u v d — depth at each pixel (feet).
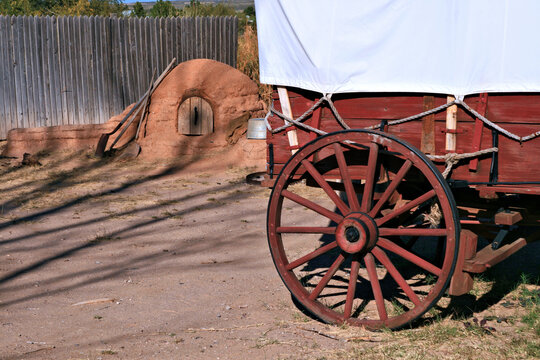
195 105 45.60
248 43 59.06
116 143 46.24
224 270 22.61
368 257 15.97
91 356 14.87
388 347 14.78
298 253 24.57
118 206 32.58
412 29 15.64
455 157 15.47
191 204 33.37
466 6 14.88
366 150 16.81
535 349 14.38
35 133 45.29
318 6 16.80
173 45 50.90
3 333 16.63
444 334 15.55
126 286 20.79
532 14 14.16
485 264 14.57
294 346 15.28
